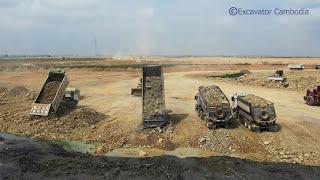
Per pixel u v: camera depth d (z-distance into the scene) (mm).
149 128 28547
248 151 24891
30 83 58469
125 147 26234
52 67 94125
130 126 29750
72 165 20719
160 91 31281
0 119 32969
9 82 59625
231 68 90438
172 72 81688
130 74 76562
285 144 25344
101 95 45781
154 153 25047
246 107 28422
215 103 28062
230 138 26328
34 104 32750
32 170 20078
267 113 27234
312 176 19500
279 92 46844
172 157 21984
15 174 19625
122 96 44938
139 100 41688
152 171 19609
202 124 29328
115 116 33281
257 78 56750
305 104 38656
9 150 23625
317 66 78688
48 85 35594
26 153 22953
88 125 30984
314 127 28641
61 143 27438
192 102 39906
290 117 31859
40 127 30438
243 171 19734
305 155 23672
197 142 26344
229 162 21016
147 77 32781
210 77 66250
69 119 31703
